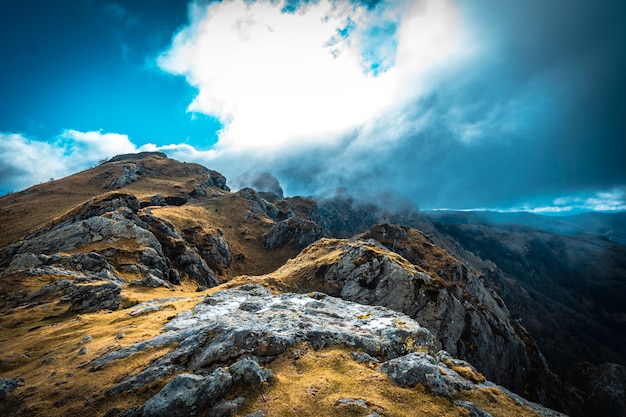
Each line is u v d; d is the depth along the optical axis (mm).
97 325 40562
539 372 113125
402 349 28875
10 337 41062
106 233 109438
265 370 22062
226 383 19844
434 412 18984
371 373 23000
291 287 83000
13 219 170625
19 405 21547
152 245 110250
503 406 21656
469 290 123000
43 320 47625
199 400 18641
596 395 193750
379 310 40062
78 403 21078
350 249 93562
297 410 18234
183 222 184000
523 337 127812
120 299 54156
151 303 51562
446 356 30172
